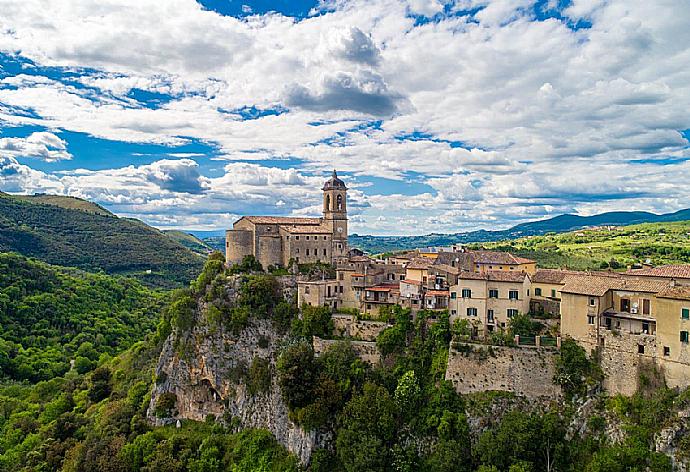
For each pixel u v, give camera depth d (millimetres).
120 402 137750
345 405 101188
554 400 93375
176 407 127250
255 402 115500
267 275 132500
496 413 94812
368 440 93688
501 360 98000
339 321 118125
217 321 125125
